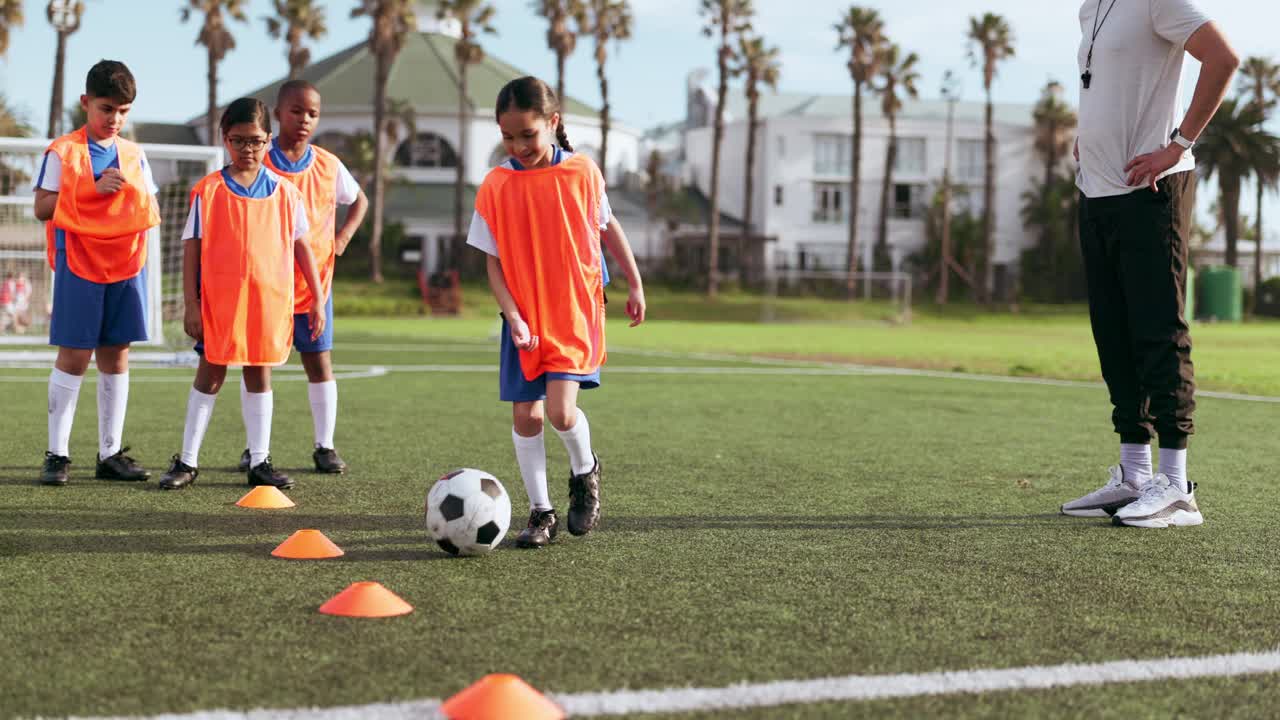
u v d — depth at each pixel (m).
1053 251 59.16
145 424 7.31
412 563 3.64
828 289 52.19
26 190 13.48
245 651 2.66
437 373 12.48
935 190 60.50
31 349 14.21
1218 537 4.19
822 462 6.12
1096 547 3.99
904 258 60.53
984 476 5.68
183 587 3.27
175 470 5.05
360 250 50.41
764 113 62.75
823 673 2.55
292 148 5.44
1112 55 4.56
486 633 2.84
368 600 3.01
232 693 2.37
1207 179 55.53
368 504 4.71
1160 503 4.39
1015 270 60.31
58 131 36.47
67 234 4.98
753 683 2.48
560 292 3.88
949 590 3.34
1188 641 2.85
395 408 8.61
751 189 54.62
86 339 5.04
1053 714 2.32
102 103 5.00
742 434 7.38
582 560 3.71
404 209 52.38
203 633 2.81
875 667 2.60
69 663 2.57
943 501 4.93
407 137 53.78
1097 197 4.65
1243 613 3.12
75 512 4.44
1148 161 4.41
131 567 3.52
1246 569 3.66
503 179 3.90
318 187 5.51
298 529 4.17
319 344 5.48
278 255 4.95
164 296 12.95
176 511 4.49
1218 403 10.08
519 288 3.89
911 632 2.90
